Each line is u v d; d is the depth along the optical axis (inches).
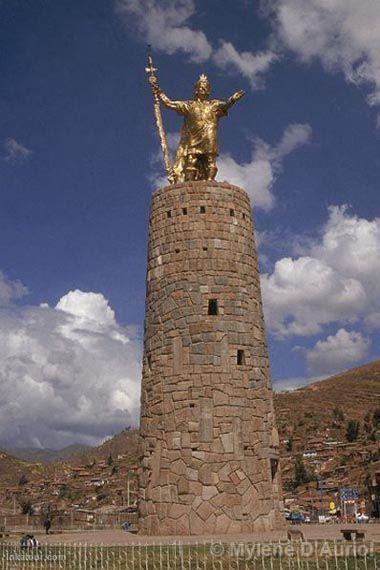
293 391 7268.7
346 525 1423.5
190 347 1064.8
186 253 1118.4
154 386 1082.7
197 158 1224.8
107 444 7347.4
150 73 1291.8
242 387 1057.5
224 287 1099.9
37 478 5866.1
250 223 1191.6
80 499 4439.0
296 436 5388.8
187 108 1242.0
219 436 1019.3
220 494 993.5
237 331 1083.9
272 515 1027.9
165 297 1114.1
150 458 1055.0
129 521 1806.1
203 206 1143.6
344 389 7012.8
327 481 3887.8
